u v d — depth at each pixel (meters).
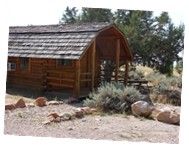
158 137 9.49
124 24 33.16
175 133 10.08
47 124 10.35
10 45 19.14
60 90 18.00
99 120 11.41
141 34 30.98
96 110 12.91
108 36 18.64
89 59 19.66
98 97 13.55
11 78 20.00
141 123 11.31
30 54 17.61
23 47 18.53
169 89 18.28
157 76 25.11
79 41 16.45
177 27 30.77
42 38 18.39
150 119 12.16
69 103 14.68
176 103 16.34
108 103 13.17
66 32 17.66
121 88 15.02
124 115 12.48
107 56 20.53
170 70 30.48
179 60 30.67
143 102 12.75
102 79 20.97
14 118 10.93
